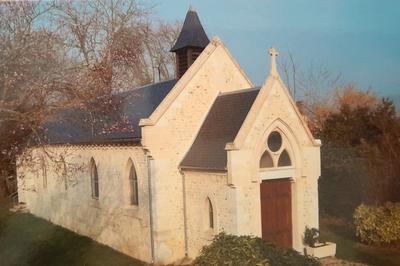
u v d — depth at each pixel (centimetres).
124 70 1916
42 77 1120
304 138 1677
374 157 2166
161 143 1658
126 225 1831
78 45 1469
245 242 1132
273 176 1591
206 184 1582
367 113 2408
